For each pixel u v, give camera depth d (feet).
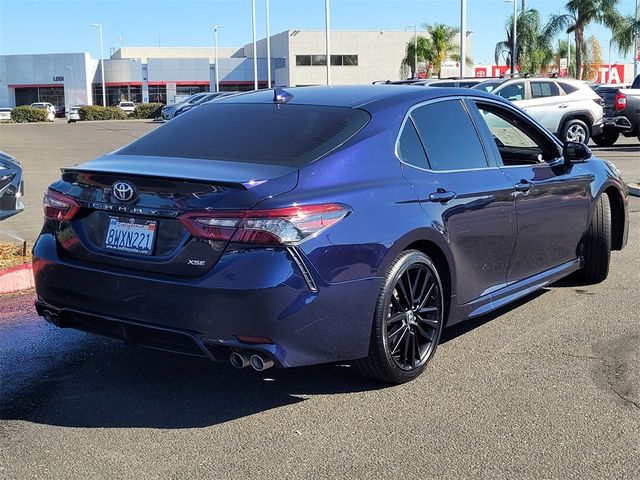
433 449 11.64
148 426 12.57
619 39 141.90
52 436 12.19
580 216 19.30
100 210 13.15
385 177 13.65
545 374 14.69
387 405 13.30
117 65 268.62
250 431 12.35
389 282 13.15
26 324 18.30
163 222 12.42
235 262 11.67
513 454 11.46
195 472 10.98
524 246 17.07
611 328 17.49
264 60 265.75
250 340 11.75
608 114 65.57
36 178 49.98
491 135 16.83
